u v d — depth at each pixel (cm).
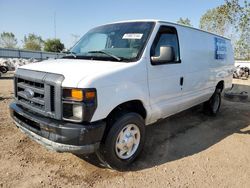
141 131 365
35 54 3309
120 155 341
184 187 311
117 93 316
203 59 531
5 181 309
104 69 311
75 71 299
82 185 307
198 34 522
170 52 350
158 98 394
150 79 370
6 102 712
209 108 636
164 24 412
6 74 1581
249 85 1416
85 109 281
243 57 2627
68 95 285
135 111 374
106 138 319
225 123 592
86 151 293
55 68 314
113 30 423
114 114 332
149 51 368
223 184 321
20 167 343
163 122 575
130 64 340
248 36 2552
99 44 421
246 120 625
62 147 288
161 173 342
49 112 297
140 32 388
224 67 661
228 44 698
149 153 403
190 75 478
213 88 609
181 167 361
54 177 322
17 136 445
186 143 453
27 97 324
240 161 386
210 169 358
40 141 308
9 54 3086
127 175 334
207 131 526
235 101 891
